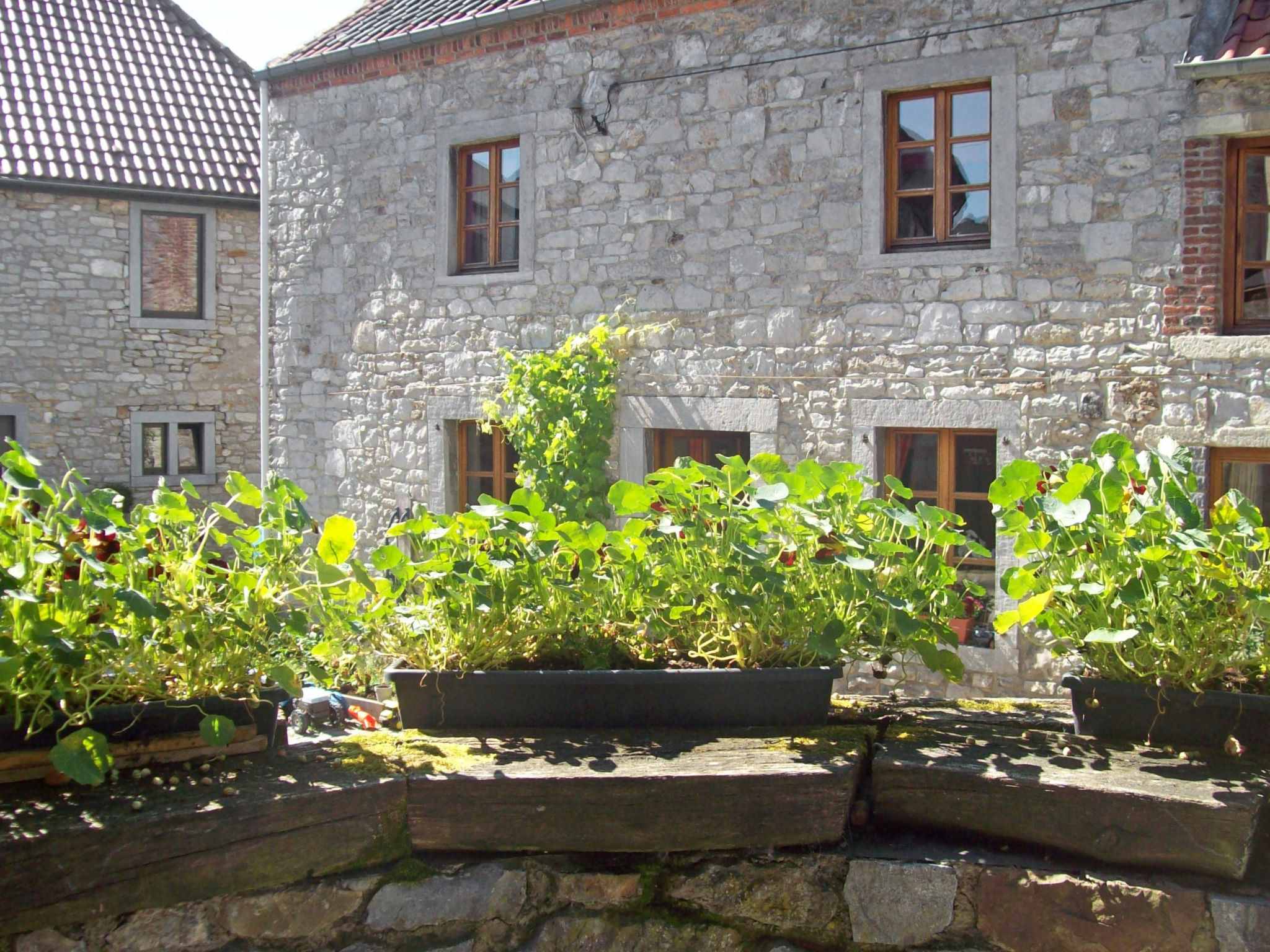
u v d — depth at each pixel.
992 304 6.85
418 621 2.62
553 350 8.44
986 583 6.98
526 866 2.32
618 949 2.33
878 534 2.92
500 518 2.66
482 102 8.69
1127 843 2.18
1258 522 2.38
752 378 7.63
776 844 2.32
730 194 7.66
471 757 2.41
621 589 2.78
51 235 12.82
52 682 2.13
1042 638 6.59
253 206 13.55
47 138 12.74
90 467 13.09
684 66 7.77
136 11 14.49
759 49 7.50
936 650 2.71
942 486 7.19
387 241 9.32
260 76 9.77
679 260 7.88
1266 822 2.21
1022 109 6.70
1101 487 2.42
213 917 2.10
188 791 2.16
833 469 2.75
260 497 2.52
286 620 2.36
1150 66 6.36
